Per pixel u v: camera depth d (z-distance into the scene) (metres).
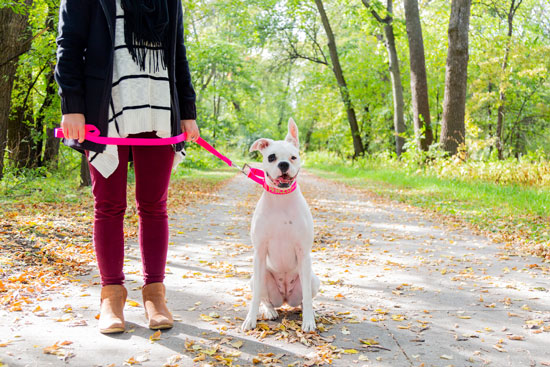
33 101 14.15
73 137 2.43
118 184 2.64
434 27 25.73
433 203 9.78
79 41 2.44
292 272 3.00
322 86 27.73
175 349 2.43
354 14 21.14
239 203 10.66
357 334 2.76
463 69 14.70
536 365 2.36
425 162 16.41
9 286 3.47
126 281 3.88
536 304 3.44
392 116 26.89
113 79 2.51
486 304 3.42
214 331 2.74
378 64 26.61
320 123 33.50
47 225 6.12
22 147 13.09
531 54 20.45
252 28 24.61
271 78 33.94
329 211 9.31
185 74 2.82
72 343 2.47
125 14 2.44
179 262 4.69
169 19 2.60
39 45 10.73
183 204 10.01
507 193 10.04
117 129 2.52
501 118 21.77
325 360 2.34
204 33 27.48
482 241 6.06
